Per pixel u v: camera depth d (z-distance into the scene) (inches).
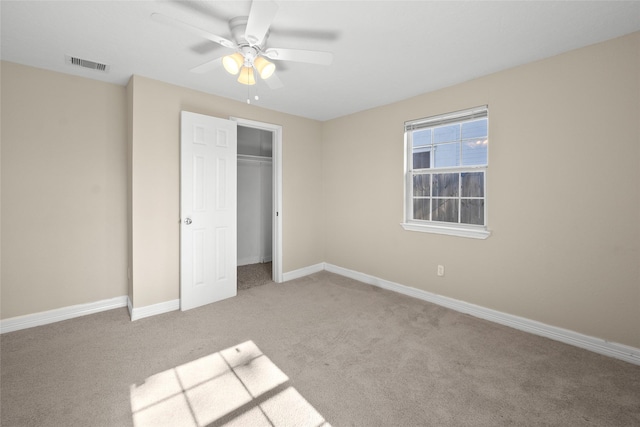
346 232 162.6
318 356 84.6
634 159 79.6
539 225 96.3
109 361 81.1
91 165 110.7
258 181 197.9
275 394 68.7
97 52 89.4
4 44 84.6
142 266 109.3
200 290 121.0
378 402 66.3
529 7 68.0
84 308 110.6
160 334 96.7
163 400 66.5
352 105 141.6
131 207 108.3
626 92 80.2
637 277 80.0
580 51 87.1
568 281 91.1
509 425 59.7
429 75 106.5
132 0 65.2
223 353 85.9
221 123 125.0
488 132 106.6
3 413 61.7
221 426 59.4
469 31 78.1
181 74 105.7
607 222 84.0
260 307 120.2
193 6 67.1
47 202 102.9
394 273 140.0
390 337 95.6
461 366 79.6
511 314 103.2
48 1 65.5
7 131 95.8
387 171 140.8
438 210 126.0
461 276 116.3
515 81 99.7
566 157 90.4
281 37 80.4
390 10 68.8
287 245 157.6
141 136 107.6
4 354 83.9
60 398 66.4
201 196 120.0
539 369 78.0
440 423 60.4
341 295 134.3
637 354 79.9
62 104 104.4
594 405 65.0
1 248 96.0
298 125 160.2
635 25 75.4
